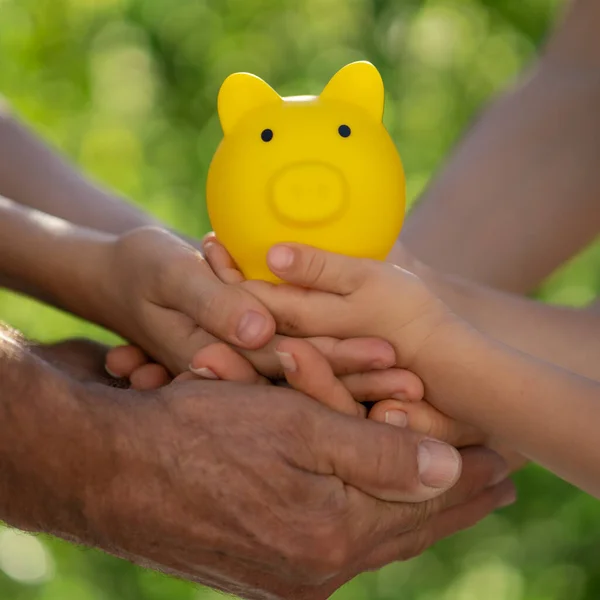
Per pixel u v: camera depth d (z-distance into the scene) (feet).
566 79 9.20
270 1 20.10
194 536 6.15
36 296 7.67
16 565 15.93
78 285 7.13
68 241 7.22
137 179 18.35
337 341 6.24
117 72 19.27
